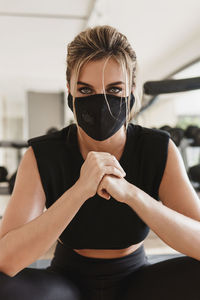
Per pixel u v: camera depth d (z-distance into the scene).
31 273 0.79
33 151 0.88
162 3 3.39
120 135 0.86
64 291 0.78
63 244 0.94
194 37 4.28
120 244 0.88
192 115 6.44
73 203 0.75
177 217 0.77
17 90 6.89
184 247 0.76
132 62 0.82
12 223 0.82
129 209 0.86
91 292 0.87
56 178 0.88
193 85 1.15
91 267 0.88
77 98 0.80
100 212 0.85
